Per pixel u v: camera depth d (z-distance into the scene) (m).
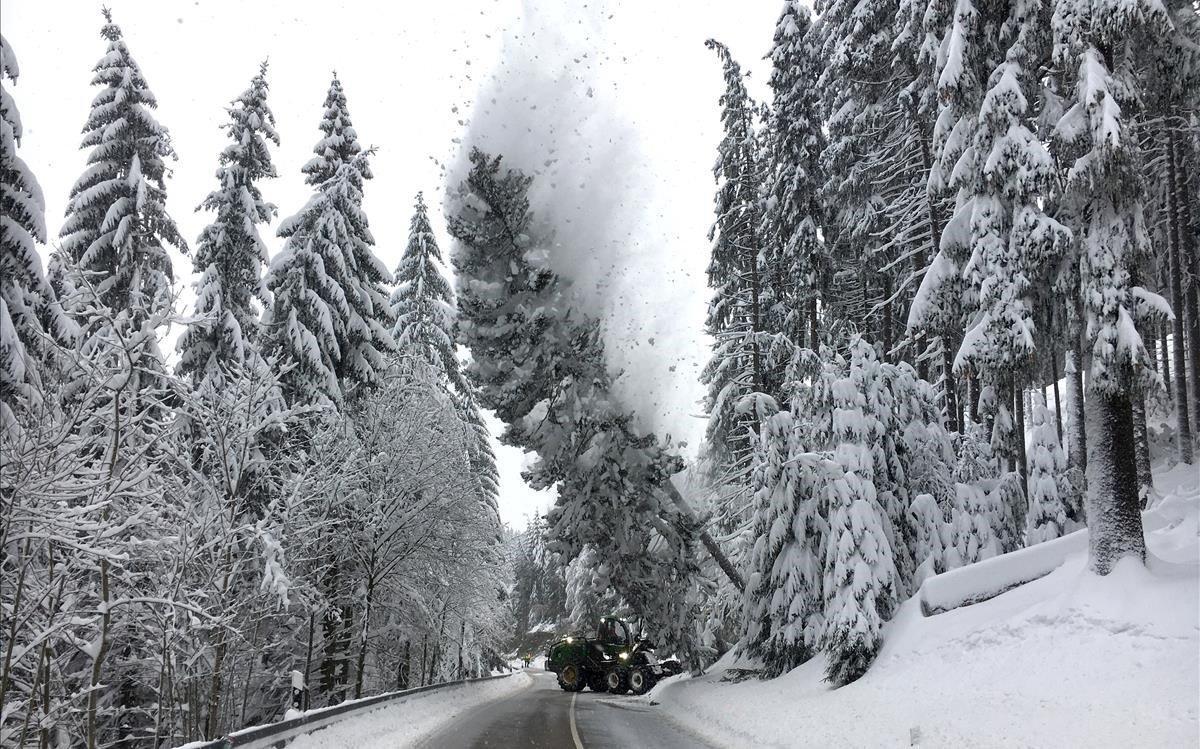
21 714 11.52
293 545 15.06
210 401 13.52
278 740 8.97
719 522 27.20
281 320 20.45
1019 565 13.12
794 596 16.75
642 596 19.52
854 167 25.97
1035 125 13.78
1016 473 16.09
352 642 21.72
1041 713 8.72
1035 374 14.73
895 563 15.47
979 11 14.93
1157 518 14.88
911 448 17.05
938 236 23.78
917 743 8.88
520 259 16.89
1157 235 29.00
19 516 8.70
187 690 14.67
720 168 26.05
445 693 18.53
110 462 9.84
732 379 26.70
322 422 18.06
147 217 20.92
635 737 11.93
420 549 21.78
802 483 17.33
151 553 11.88
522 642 87.81
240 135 21.03
